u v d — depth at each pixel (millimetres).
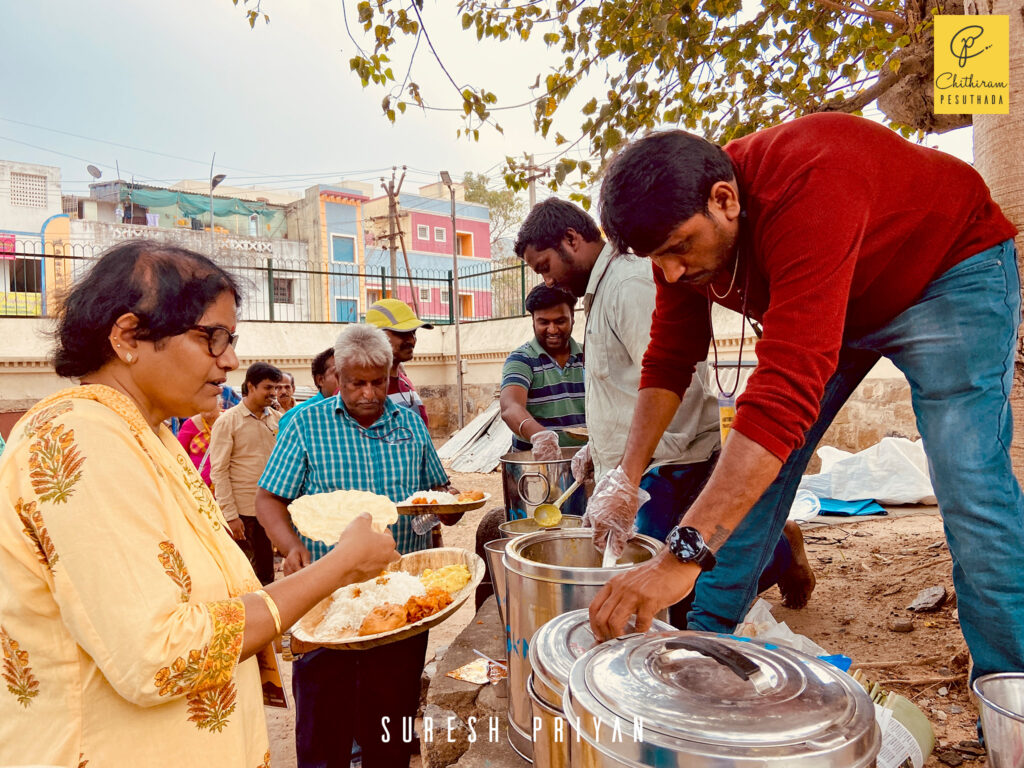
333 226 34156
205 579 1334
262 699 1498
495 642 2732
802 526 5926
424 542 2973
